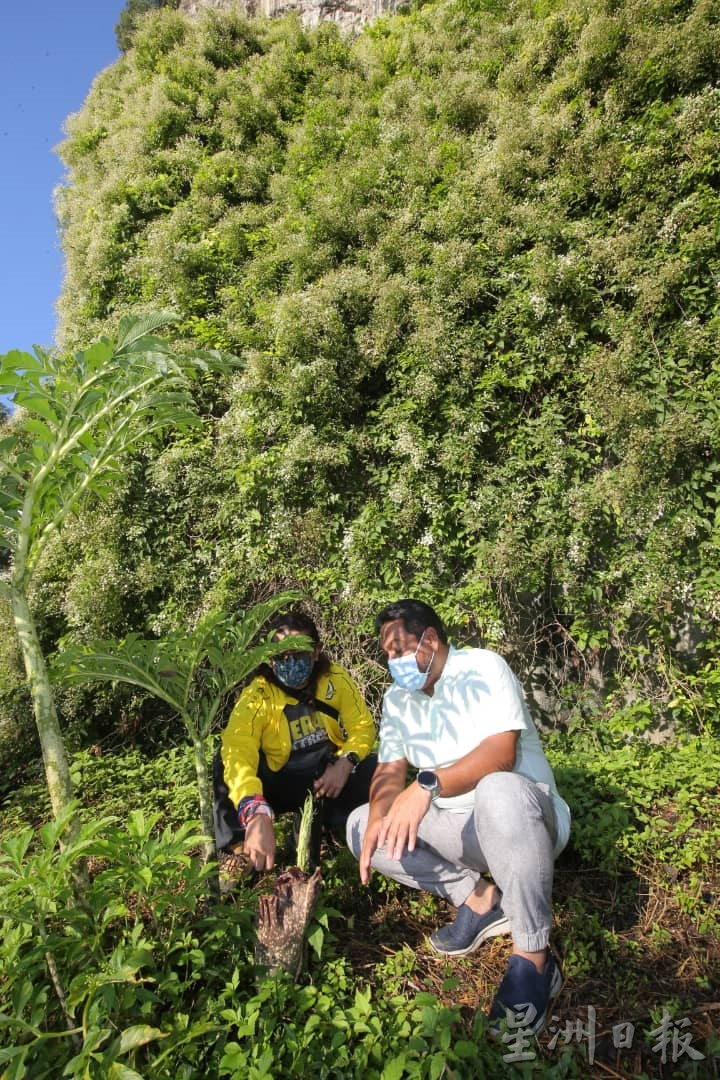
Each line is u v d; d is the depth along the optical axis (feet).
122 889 6.72
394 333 17.49
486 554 15.47
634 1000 7.21
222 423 17.63
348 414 17.70
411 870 8.11
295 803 9.69
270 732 9.27
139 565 16.89
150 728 16.52
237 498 16.81
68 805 6.14
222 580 16.30
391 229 20.22
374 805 8.09
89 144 32.09
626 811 10.14
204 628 7.87
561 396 16.57
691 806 10.52
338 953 8.00
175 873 6.77
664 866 9.27
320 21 36.40
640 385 15.48
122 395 7.34
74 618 16.49
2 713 16.06
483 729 7.83
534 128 19.99
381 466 17.25
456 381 16.48
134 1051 5.64
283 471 16.51
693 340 15.23
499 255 18.13
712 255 15.75
